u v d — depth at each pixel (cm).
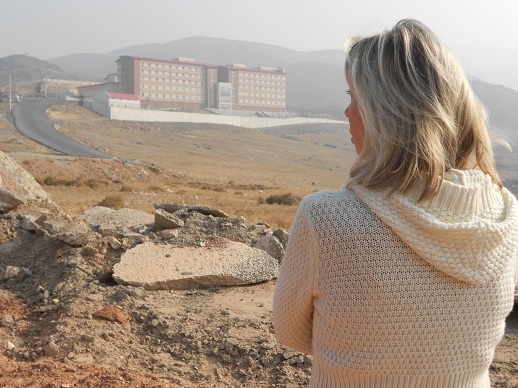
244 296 650
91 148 8856
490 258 135
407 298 132
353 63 145
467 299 134
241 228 873
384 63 139
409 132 133
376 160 138
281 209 3322
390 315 132
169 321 548
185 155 10394
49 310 588
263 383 441
